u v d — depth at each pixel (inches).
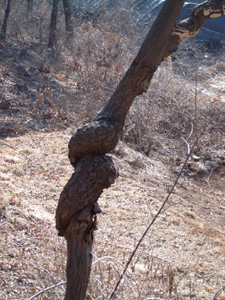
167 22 79.5
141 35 534.6
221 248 240.5
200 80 534.0
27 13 610.2
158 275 183.5
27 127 371.9
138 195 288.8
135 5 595.8
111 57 457.1
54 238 203.9
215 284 194.2
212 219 295.4
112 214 258.1
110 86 444.1
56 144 347.9
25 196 257.1
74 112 413.7
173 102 468.8
